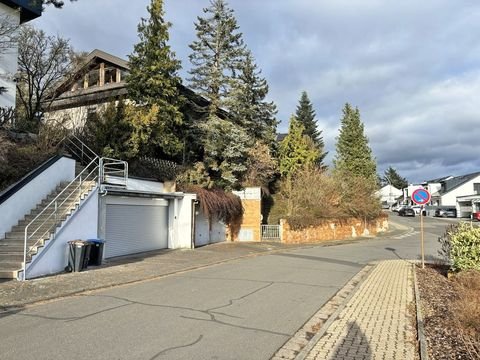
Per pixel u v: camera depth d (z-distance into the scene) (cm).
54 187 1590
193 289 1113
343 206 3566
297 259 1897
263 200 3328
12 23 1880
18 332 705
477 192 7975
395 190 12544
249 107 3253
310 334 736
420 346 646
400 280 1330
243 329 749
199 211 2434
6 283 1115
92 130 2053
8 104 1950
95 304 920
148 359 588
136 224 1953
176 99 2377
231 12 2986
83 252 1367
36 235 1338
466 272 1148
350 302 996
